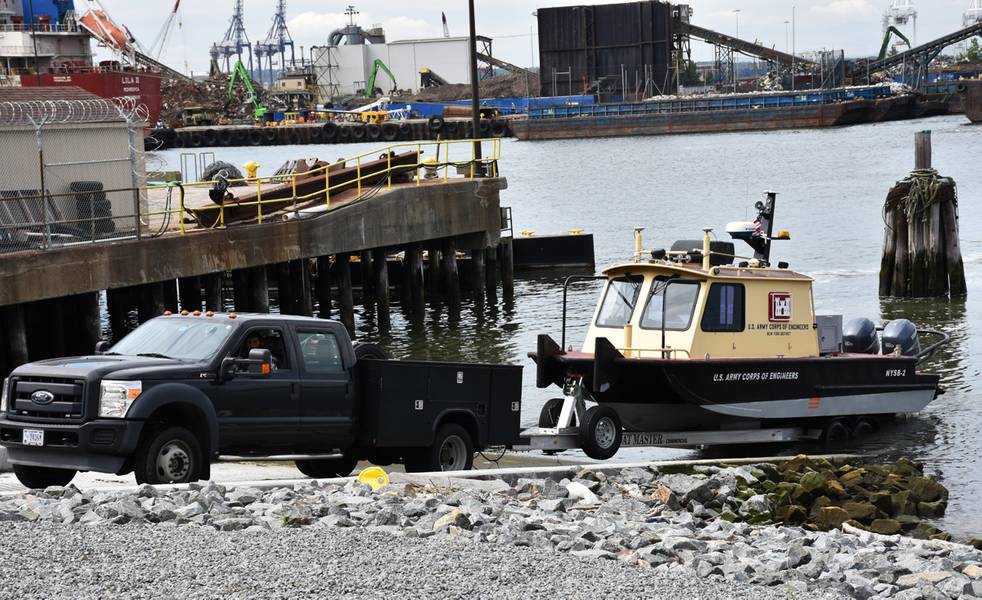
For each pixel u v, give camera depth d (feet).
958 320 228.43
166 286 209.87
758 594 61.82
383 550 64.90
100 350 91.97
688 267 125.80
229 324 90.02
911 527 100.73
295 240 215.72
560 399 124.26
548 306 264.52
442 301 276.62
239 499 78.23
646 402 123.24
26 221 188.03
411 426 97.60
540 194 588.91
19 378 83.92
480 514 76.54
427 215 247.50
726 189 563.89
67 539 64.08
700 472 110.42
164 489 78.18
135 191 184.44
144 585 54.85
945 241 254.68
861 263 315.58
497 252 312.71
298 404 91.45
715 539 81.46
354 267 296.51
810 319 134.72
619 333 128.06
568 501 90.12
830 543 81.30
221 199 204.95
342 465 102.94
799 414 131.95
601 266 327.88
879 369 139.64
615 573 63.46
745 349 128.16
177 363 85.46
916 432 143.13
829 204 472.44
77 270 171.22
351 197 238.68
